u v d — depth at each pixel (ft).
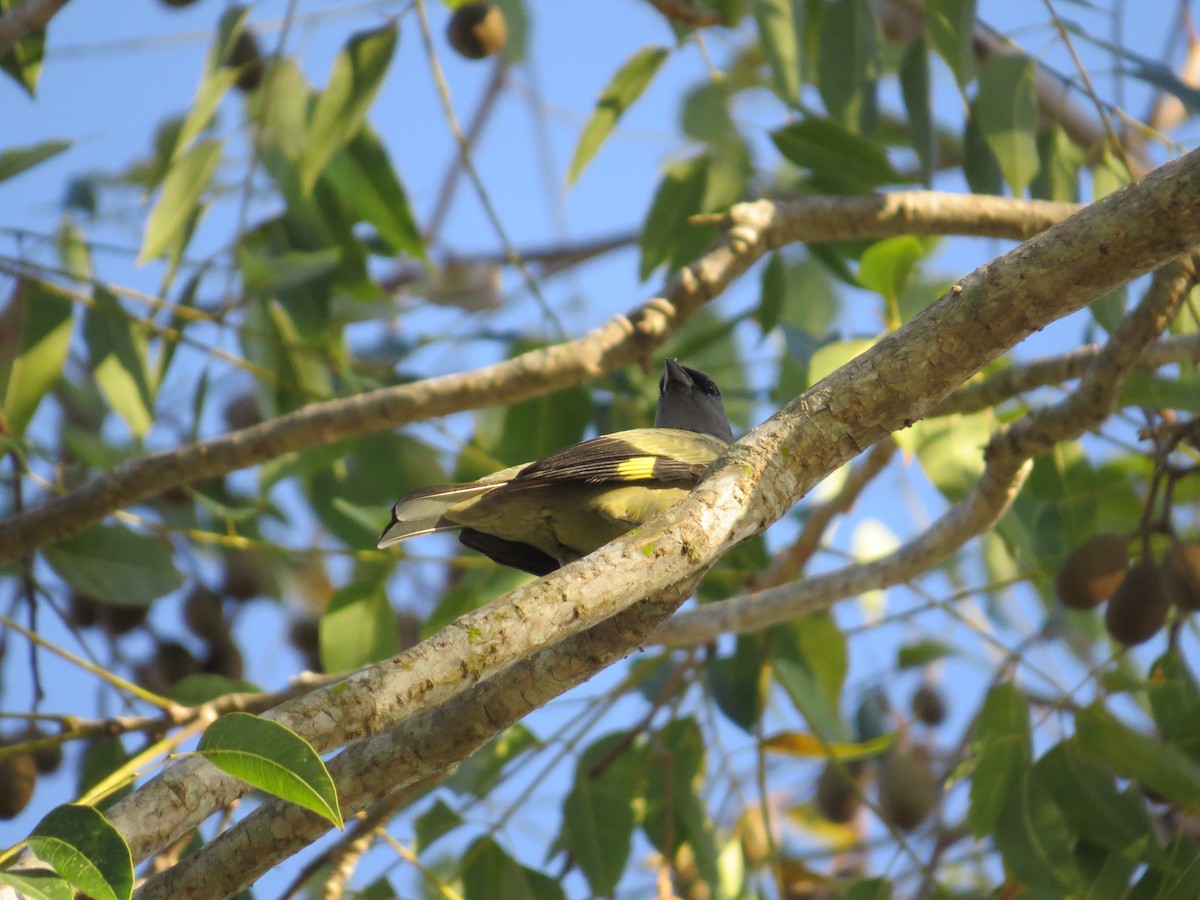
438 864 37.58
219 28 32.19
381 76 33.27
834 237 35.42
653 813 35.91
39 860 17.51
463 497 28.53
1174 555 29.43
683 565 18.60
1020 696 31.32
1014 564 43.98
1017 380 32.24
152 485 31.76
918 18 44.70
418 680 17.34
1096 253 19.19
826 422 19.97
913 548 32.22
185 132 32.19
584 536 29.07
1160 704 30.19
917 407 20.08
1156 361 30.53
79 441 34.71
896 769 37.55
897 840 32.68
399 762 20.88
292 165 35.29
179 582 32.53
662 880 32.58
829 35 34.53
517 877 31.58
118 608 35.63
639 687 41.45
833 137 34.96
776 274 37.88
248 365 34.73
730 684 37.24
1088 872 29.25
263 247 36.11
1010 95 32.22
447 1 34.30
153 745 27.40
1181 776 28.68
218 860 20.20
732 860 36.37
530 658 20.47
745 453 19.74
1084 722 29.71
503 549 30.37
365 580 34.22
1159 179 18.99
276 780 16.74
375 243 38.42
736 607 33.14
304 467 34.32
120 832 17.06
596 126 34.63
